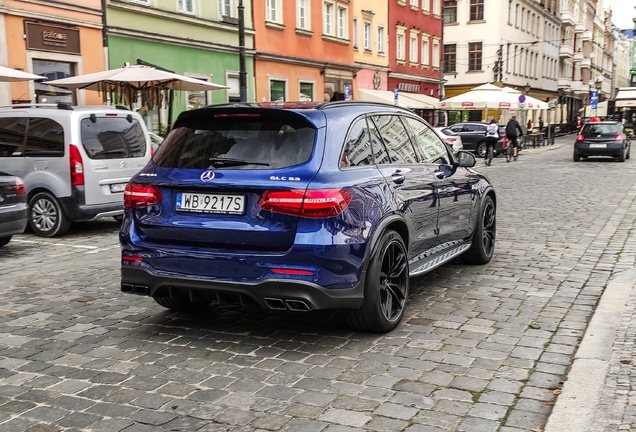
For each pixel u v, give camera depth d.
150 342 4.73
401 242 4.96
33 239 9.83
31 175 9.98
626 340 4.49
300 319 5.23
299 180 4.25
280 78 27.48
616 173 20.11
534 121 66.62
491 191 7.22
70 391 3.86
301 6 29.22
